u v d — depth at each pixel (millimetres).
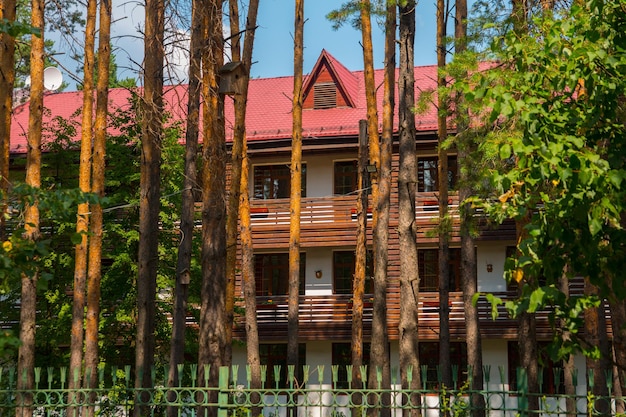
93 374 18406
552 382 25984
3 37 16344
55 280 25281
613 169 6785
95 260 18797
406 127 15695
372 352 21125
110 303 24391
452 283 28406
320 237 28562
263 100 33219
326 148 28656
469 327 19859
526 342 18219
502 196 7492
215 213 13539
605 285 6934
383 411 20609
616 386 20297
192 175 18688
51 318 24875
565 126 7004
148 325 18406
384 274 21406
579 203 6617
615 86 7008
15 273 7570
